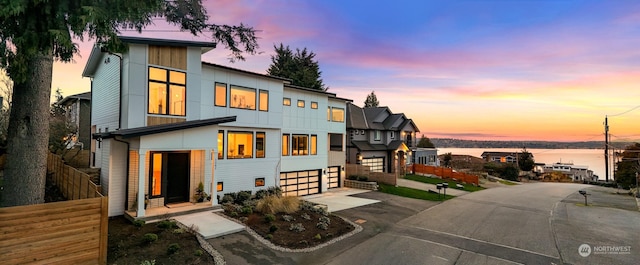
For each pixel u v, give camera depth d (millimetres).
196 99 11664
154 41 10461
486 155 64312
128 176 10273
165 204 11078
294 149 17453
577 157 127938
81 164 15680
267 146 15273
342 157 21172
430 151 37906
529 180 43500
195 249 7371
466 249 8961
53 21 4859
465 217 13453
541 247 9289
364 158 25781
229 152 13602
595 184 37688
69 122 18281
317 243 8820
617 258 8406
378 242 9352
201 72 12391
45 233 5570
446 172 28875
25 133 5953
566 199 20578
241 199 12984
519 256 8469
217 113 13062
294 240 8742
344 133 21438
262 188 14922
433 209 15078
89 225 6086
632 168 29188
